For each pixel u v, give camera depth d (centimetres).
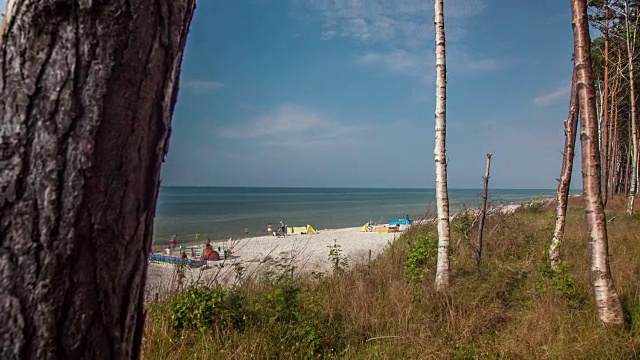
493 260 796
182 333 463
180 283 596
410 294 588
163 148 110
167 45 105
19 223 88
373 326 508
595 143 515
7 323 87
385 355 436
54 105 90
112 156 94
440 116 699
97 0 92
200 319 477
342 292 617
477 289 598
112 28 93
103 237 94
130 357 106
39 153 90
